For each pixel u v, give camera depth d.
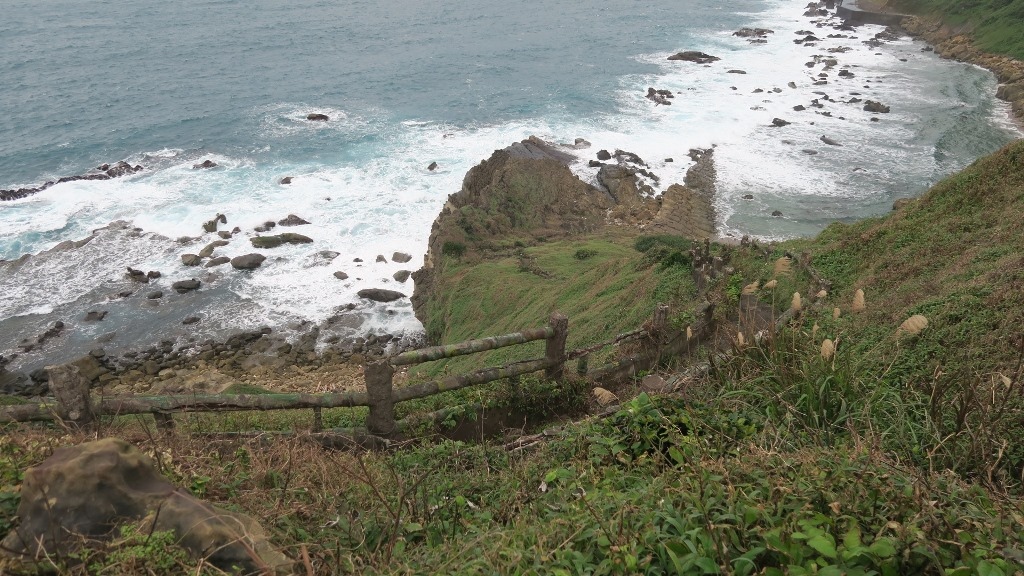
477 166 36.69
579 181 37.25
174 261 32.09
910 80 53.81
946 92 50.31
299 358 26.27
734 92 52.47
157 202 36.66
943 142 41.66
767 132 44.56
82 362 24.95
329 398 6.64
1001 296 8.62
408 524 4.07
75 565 3.09
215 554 3.17
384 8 83.75
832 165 39.59
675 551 3.16
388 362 6.72
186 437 5.68
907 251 14.18
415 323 28.62
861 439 4.72
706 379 6.15
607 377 8.50
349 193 38.16
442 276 28.39
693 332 9.34
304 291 30.47
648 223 34.06
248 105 51.12
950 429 4.96
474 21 77.44
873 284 12.94
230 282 30.86
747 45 66.75
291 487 4.61
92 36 68.12
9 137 43.94
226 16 78.44
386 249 33.44
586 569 3.13
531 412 7.87
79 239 33.34
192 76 57.28
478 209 33.34
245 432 6.50
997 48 56.19
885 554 2.89
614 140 43.84
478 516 4.38
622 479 4.48
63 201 36.41
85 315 28.42
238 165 41.38
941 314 8.66
